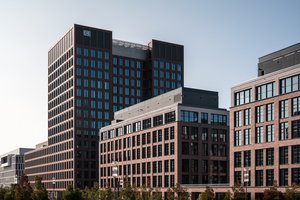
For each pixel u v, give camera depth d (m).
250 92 83.25
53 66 193.62
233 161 85.62
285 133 73.75
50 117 195.50
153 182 112.31
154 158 112.00
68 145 170.25
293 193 65.19
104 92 172.00
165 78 185.00
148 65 187.25
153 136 114.00
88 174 165.12
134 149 123.25
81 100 167.12
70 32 173.50
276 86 76.50
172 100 113.31
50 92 197.00
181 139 103.44
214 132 109.62
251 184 80.19
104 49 174.25
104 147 143.88
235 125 86.69
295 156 71.31
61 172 176.75
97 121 169.00
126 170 126.62
